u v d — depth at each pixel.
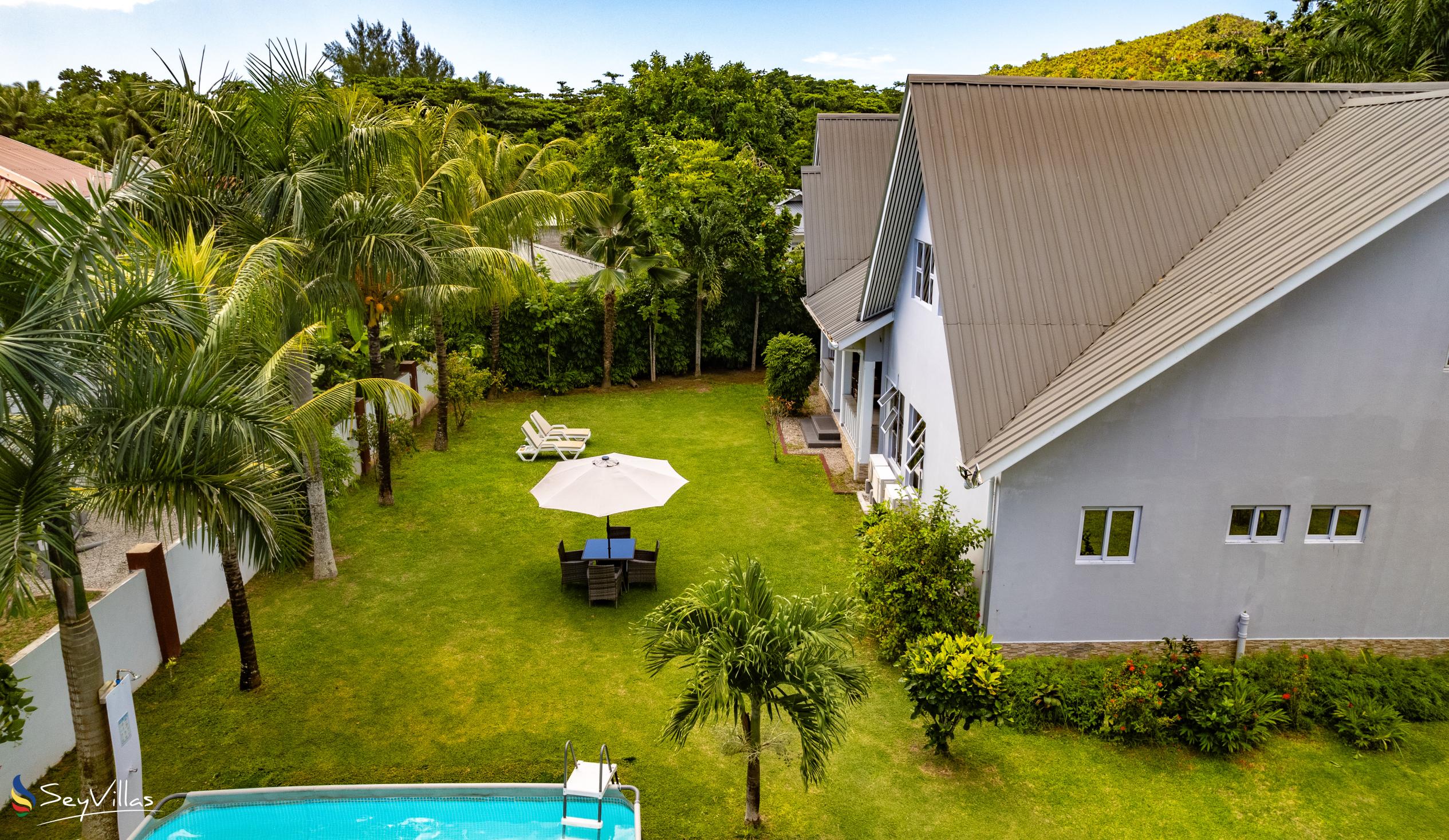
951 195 13.66
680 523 17.80
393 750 10.44
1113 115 14.78
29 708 8.60
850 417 22.28
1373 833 9.40
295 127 13.70
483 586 14.85
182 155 12.75
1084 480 11.93
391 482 18.56
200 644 12.72
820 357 29.42
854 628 9.45
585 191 25.27
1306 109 15.00
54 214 7.77
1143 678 11.20
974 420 11.96
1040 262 13.20
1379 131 12.91
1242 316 10.66
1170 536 12.23
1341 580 12.49
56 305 7.13
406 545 16.50
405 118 17.36
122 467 7.57
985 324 12.66
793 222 30.47
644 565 14.73
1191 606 12.59
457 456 21.81
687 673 12.33
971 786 10.06
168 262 8.36
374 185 15.21
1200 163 14.27
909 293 17.72
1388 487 12.06
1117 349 11.80
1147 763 10.56
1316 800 9.91
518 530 17.25
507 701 11.55
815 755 8.43
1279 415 11.72
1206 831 9.39
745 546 16.66
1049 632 12.66
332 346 19.89
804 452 22.61
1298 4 30.09
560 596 14.58
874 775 10.23
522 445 22.77
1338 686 11.47
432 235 15.24
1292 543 12.32
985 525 12.53
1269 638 12.77
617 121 40.62
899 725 11.21
